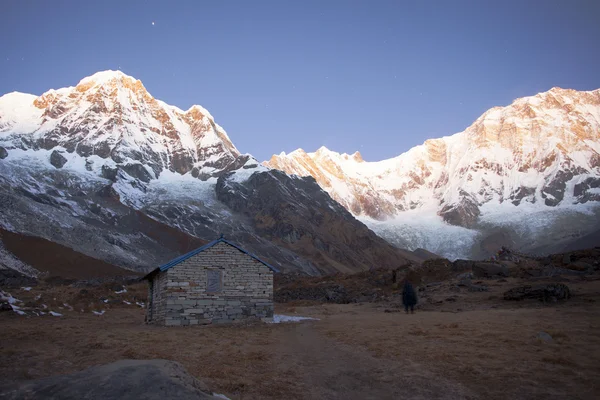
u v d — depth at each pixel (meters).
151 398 8.86
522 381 13.21
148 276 35.59
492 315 27.97
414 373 14.68
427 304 39.31
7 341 21.55
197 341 22.17
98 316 40.81
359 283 66.00
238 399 12.38
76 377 9.63
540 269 47.16
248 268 33.38
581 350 16.44
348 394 13.08
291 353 19.11
